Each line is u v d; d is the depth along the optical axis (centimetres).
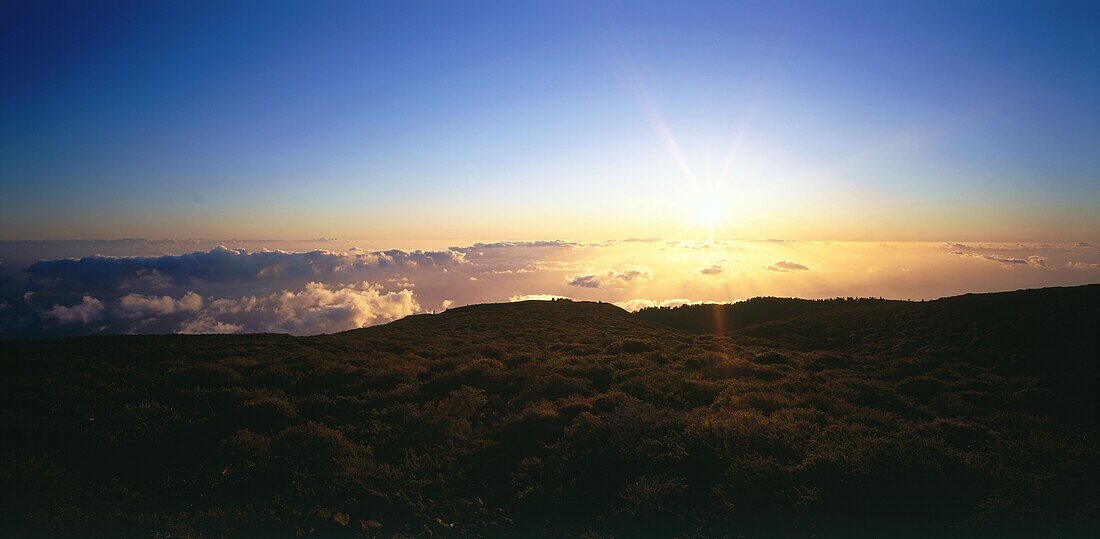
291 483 1104
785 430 1366
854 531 940
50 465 1123
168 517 973
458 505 1080
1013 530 923
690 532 953
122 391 1658
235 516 976
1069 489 1068
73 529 914
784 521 977
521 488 1149
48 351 2238
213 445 1326
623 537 952
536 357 2573
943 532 932
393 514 1025
